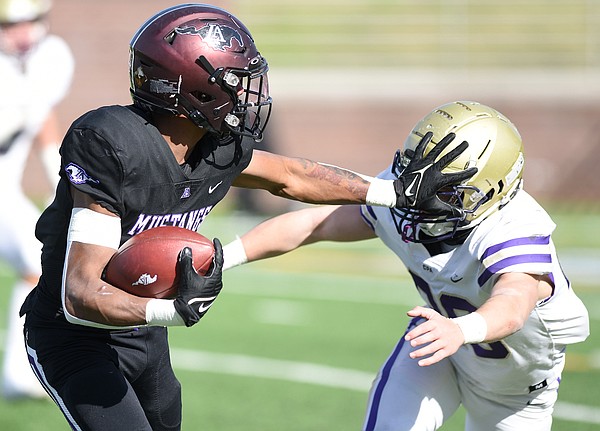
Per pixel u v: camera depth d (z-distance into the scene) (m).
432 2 61.69
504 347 11.26
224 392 19.36
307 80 53.38
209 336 24.34
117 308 8.83
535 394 11.99
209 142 10.13
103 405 9.72
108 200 9.35
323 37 59.94
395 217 11.64
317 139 51.44
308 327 25.39
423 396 11.57
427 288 11.75
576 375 20.47
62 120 53.84
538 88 51.19
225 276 32.94
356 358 22.05
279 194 11.45
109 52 54.38
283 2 62.22
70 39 54.31
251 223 42.88
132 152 9.39
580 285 30.84
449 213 10.77
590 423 16.98
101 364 10.12
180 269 8.86
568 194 50.00
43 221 10.20
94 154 9.29
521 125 50.41
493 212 10.95
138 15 54.69
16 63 18.69
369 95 51.38
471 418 12.53
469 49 58.97
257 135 10.44
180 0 55.56
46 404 18.47
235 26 9.98
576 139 50.06
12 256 18.38
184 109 9.75
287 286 31.17
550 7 61.50
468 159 10.86
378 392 11.71
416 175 10.86
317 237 12.43
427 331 9.12
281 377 20.47
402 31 60.41
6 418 17.48
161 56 9.67
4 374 18.50
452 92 51.28
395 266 34.62
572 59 58.31
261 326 25.50
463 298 11.35
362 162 51.44
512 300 9.93
